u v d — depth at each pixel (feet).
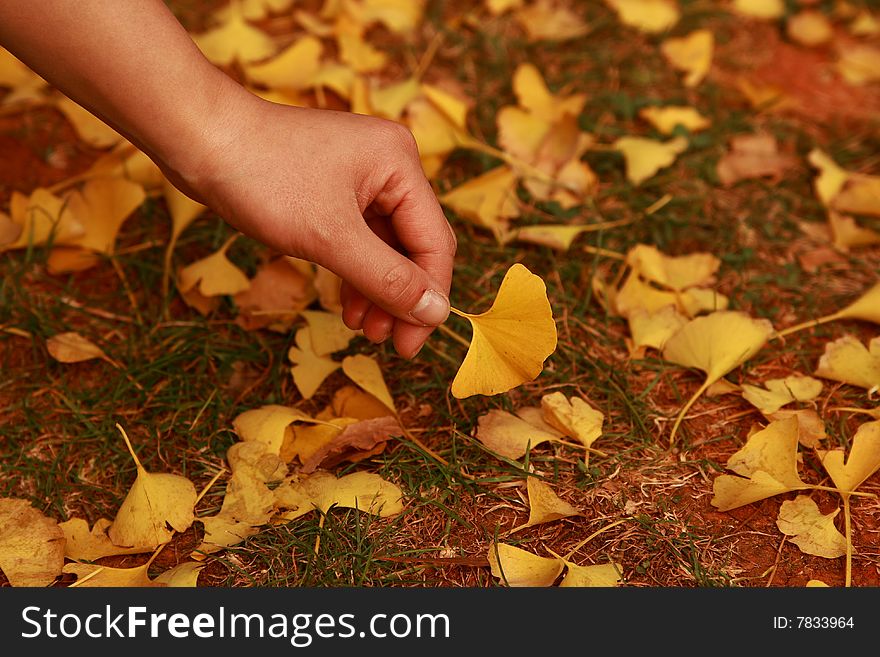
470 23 7.07
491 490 4.00
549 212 5.49
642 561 3.73
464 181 5.75
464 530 3.86
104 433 4.24
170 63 3.28
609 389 4.46
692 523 3.88
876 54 6.80
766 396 4.28
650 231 5.41
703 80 6.67
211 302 4.87
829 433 4.25
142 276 5.02
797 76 6.79
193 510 3.82
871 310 4.68
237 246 5.24
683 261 5.05
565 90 6.40
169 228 5.40
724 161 5.84
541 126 5.78
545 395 4.34
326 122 3.63
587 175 5.62
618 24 7.07
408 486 4.02
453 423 4.27
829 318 4.70
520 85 6.01
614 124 6.22
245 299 4.77
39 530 3.70
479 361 3.75
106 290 5.05
